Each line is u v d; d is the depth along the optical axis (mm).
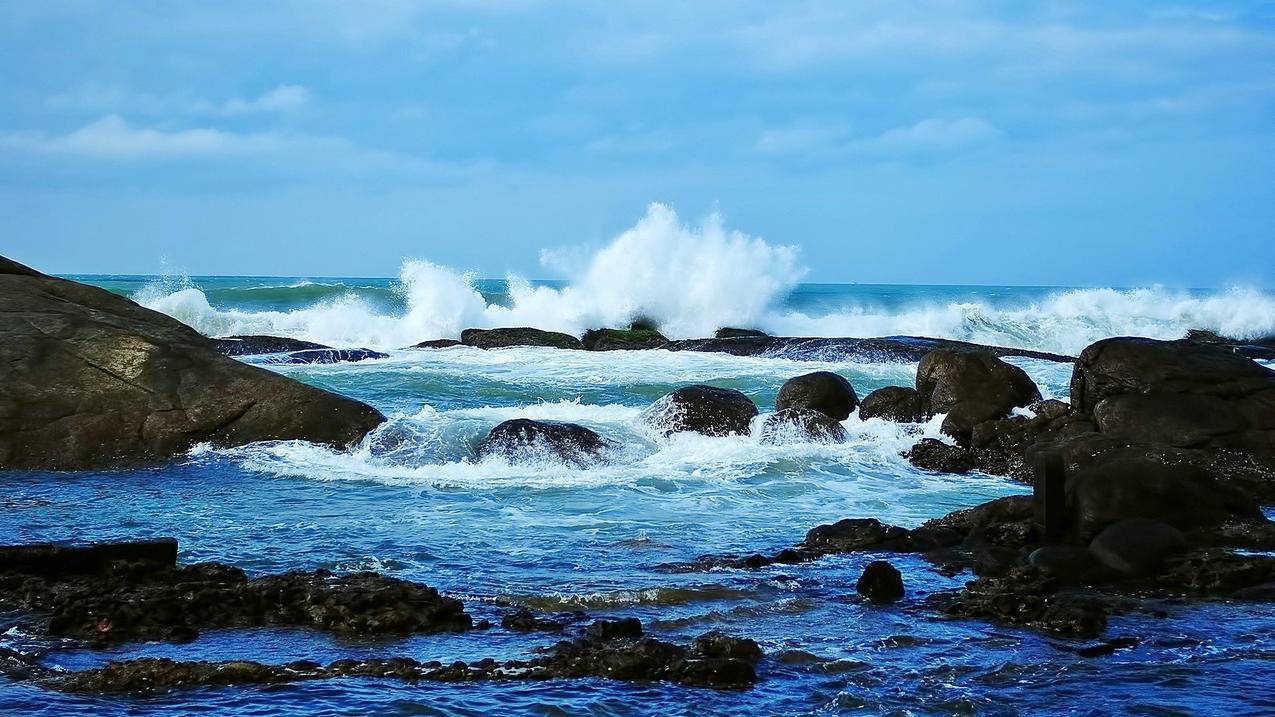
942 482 16016
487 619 9031
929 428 18781
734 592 9930
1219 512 11930
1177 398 16203
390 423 17469
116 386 17078
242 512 13195
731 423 18344
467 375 26828
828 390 20078
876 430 18688
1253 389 16234
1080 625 8945
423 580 10234
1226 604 9789
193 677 7414
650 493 14719
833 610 9500
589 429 17094
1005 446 17469
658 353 33219
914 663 8141
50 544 10086
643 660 7746
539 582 10219
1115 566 10602
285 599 9094
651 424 18359
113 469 15961
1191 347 17078
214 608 8930
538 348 35125
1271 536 11531
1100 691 7613
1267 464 15250
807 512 13836
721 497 14594
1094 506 11656
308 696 7191
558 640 8500
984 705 7332
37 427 16328
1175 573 10469
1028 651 8445
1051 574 10406
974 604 9430
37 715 6762
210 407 17219
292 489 14633
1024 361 32062
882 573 9945
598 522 12984
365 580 9492
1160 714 7230
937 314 45344
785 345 33406
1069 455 14391
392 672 7621
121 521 12602
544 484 15055
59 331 17594
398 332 40375
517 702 7176
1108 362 16969
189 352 17922
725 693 7449
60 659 7906
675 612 9336
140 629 8500
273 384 17672
